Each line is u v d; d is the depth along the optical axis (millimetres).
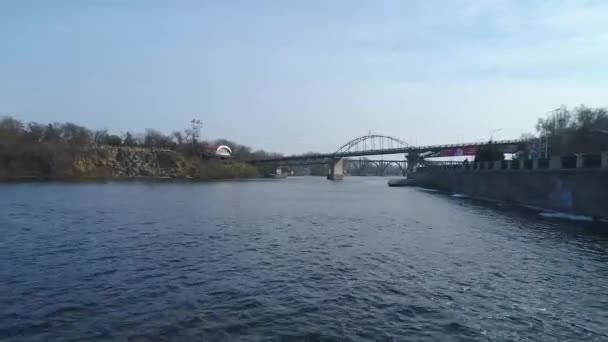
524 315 16828
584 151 89812
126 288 19781
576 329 15531
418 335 14852
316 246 30609
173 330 15031
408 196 92000
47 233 34438
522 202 65438
